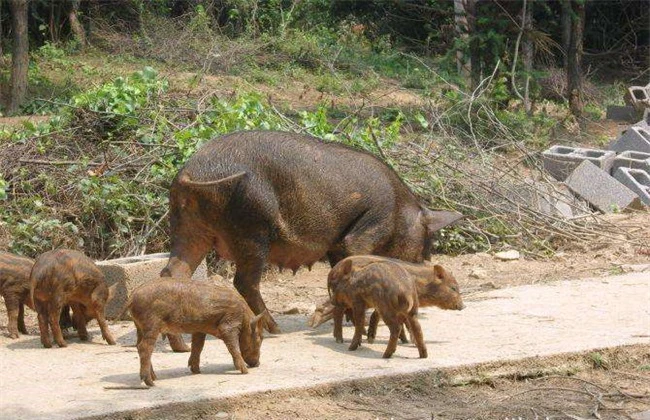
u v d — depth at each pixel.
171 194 11.55
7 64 38.62
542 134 29.12
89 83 34.84
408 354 10.84
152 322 9.39
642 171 22.52
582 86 38.97
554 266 17.33
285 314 13.66
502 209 19.11
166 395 9.09
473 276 16.52
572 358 10.83
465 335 11.81
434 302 11.22
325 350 11.11
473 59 31.28
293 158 11.69
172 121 18.55
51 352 11.07
